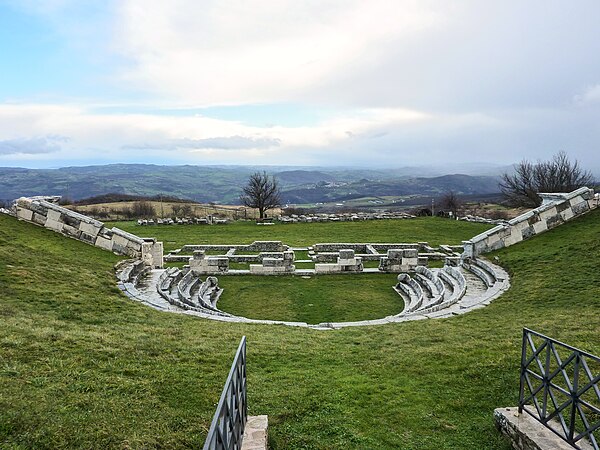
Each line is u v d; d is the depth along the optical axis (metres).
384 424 6.88
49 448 5.05
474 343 10.34
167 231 39.88
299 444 6.27
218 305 17.80
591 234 19.33
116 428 5.67
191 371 8.04
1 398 5.81
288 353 9.96
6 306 11.05
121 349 8.79
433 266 25.00
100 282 15.79
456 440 6.44
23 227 20.62
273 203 55.16
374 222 44.12
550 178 50.62
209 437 3.26
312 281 21.81
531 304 14.10
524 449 5.81
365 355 10.00
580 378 7.88
